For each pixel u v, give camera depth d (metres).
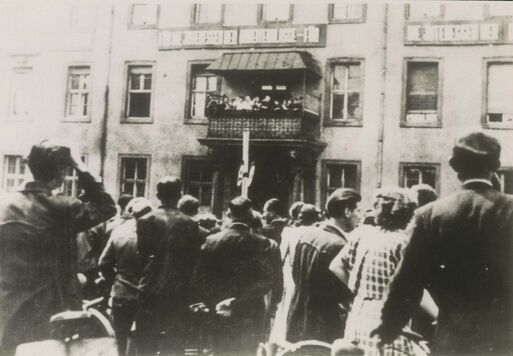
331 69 21.97
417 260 3.01
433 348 2.97
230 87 23.06
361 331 3.75
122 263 6.05
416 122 20.98
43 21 24.83
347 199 5.29
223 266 5.32
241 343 5.23
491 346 2.81
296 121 20.73
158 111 23.56
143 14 24.09
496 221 2.90
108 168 23.78
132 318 5.97
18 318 3.47
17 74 25.02
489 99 20.56
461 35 20.67
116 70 24.08
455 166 3.15
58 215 3.64
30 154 3.73
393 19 21.34
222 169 22.03
